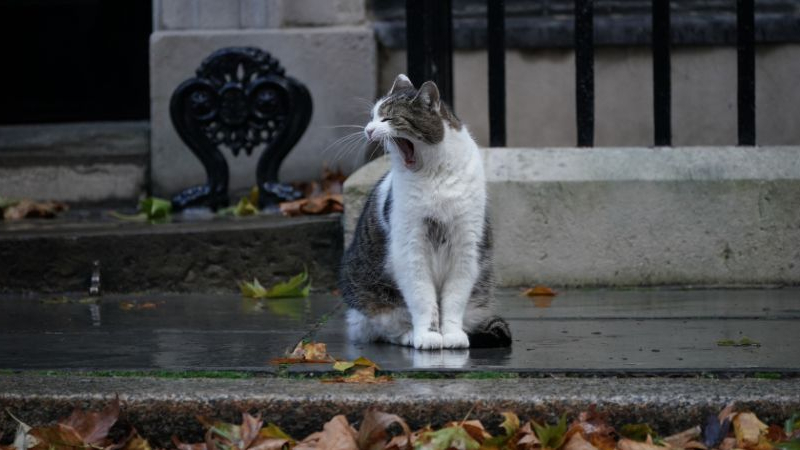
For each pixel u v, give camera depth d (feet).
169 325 16.48
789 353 13.19
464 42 27.94
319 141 27.55
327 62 27.43
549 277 19.97
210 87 24.47
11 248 20.58
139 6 37.40
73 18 39.42
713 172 19.86
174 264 20.71
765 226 19.75
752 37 20.49
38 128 30.27
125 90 37.86
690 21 27.76
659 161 20.11
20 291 20.63
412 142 13.82
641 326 15.58
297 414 11.35
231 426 11.26
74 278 20.67
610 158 20.25
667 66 20.52
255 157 27.37
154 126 27.48
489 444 10.67
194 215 24.53
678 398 11.16
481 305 14.97
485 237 14.80
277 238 20.76
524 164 20.22
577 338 14.60
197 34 27.37
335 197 22.75
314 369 12.55
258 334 15.49
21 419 11.62
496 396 11.27
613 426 11.17
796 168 19.93
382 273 14.58
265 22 27.45
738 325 15.53
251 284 20.68
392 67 28.37
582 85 20.63
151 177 27.68
